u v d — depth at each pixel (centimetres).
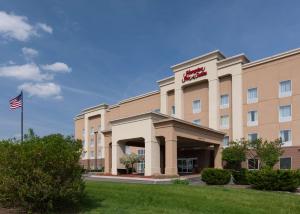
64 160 1340
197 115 5559
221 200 1748
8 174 1307
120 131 4156
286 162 4484
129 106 7038
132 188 2077
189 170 5119
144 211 1435
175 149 3638
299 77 4500
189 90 5744
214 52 5350
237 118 5000
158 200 1678
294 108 4506
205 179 2919
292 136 4481
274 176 2477
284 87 4634
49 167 1326
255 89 4903
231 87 5162
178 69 5862
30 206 1323
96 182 2547
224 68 5247
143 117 3872
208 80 5400
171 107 6047
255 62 4934
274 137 4625
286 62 4650
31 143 1388
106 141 4500
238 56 5091
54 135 1469
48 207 1337
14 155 1320
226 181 2900
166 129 3684
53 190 1309
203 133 4272
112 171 4206
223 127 5181
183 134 3838
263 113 4778
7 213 1355
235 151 3825
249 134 4862
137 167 4806
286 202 1770
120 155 4206
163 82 6175
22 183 1301
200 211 1497
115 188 2070
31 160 1307
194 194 1908
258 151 3584
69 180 1364
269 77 4784
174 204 1609
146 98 6662
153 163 3716
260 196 1962
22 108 3756
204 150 4969
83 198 1600
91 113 8206
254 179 2548
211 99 5325
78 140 1478
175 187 2227
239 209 1538
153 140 3759
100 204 1552
